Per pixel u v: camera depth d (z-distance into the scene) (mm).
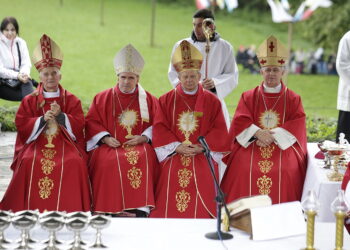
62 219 11109
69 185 16047
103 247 10992
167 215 16141
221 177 17594
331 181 15055
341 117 20453
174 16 68000
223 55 19328
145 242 11234
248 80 52094
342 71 20109
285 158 16719
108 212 16047
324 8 57500
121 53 16656
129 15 67062
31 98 16594
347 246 11188
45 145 16375
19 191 16078
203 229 11883
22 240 11031
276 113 17188
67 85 51562
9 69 23219
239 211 11781
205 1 50656
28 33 60000
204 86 18438
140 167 16250
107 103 16906
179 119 16688
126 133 16797
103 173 16141
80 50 58344
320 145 16344
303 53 56125
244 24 66438
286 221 11664
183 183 16219
